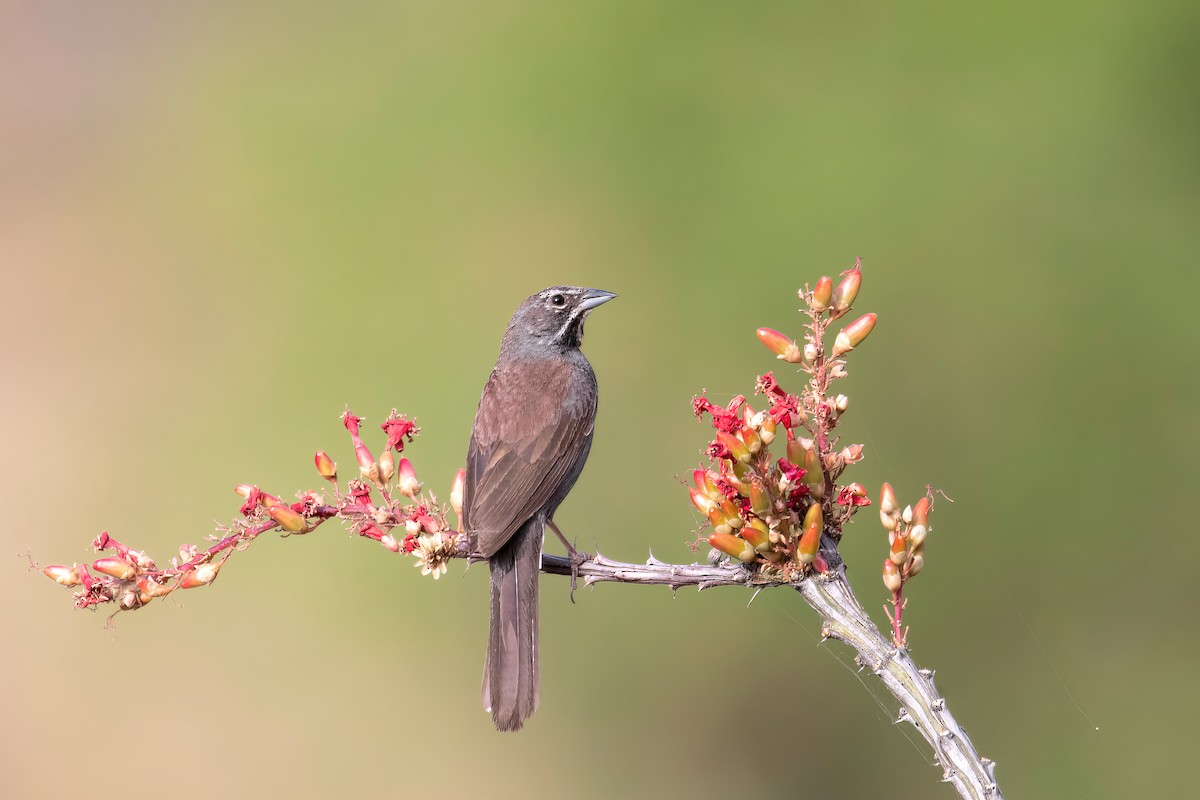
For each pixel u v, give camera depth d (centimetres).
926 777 1350
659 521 1475
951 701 1366
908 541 575
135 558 625
